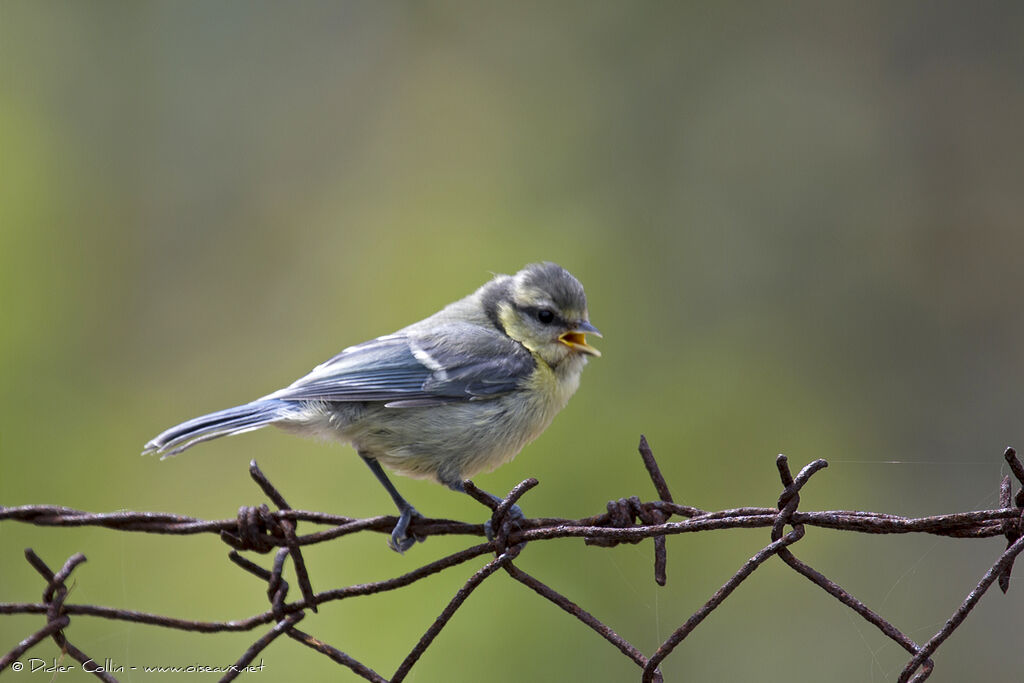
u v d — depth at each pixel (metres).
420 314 13.55
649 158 16.22
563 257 13.91
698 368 13.03
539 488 10.37
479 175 15.97
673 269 14.57
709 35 16.77
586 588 9.92
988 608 10.49
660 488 4.91
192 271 15.44
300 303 14.82
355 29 17.41
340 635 9.82
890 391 13.91
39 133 15.02
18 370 12.78
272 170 16.52
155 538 10.85
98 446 12.62
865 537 11.03
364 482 10.75
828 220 15.80
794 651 10.36
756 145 16.27
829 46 16.70
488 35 16.89
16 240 13.88
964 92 16.39
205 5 17.03
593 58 16.70
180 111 16.77
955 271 15.39
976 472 12.75
